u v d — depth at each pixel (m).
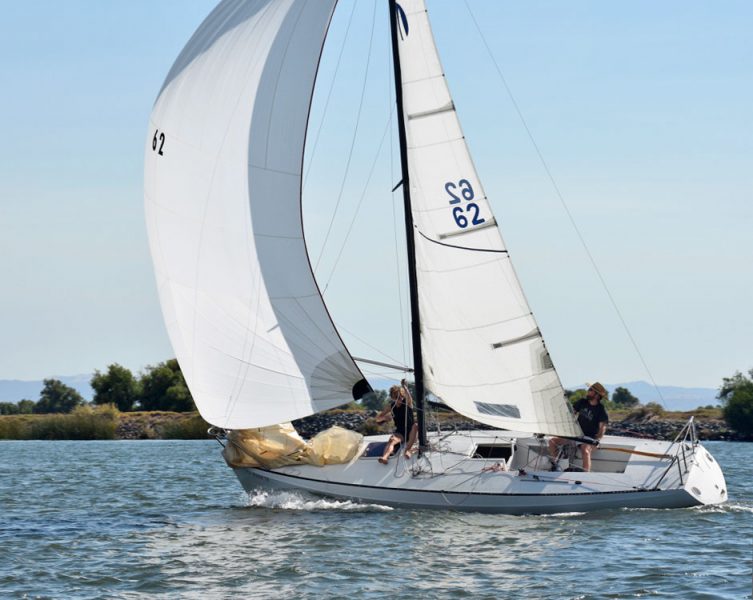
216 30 60.12
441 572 43.56
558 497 55.22
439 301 58.72
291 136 59.06
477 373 59.12
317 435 59.81
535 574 43.16
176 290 59.81
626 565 44.53
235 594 40.72
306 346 58.78
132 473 93.44
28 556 48.56
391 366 59.47
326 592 40.72
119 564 46.44
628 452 58.31
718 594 39.56
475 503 55.91
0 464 105.62
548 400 58.53
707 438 155.62
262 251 58.94
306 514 57.38
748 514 55.66
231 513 61.16
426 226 58.62
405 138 58.41
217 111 59.31
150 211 60.47
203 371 59.12
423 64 58.41
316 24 59.31
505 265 58.78
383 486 57.16
